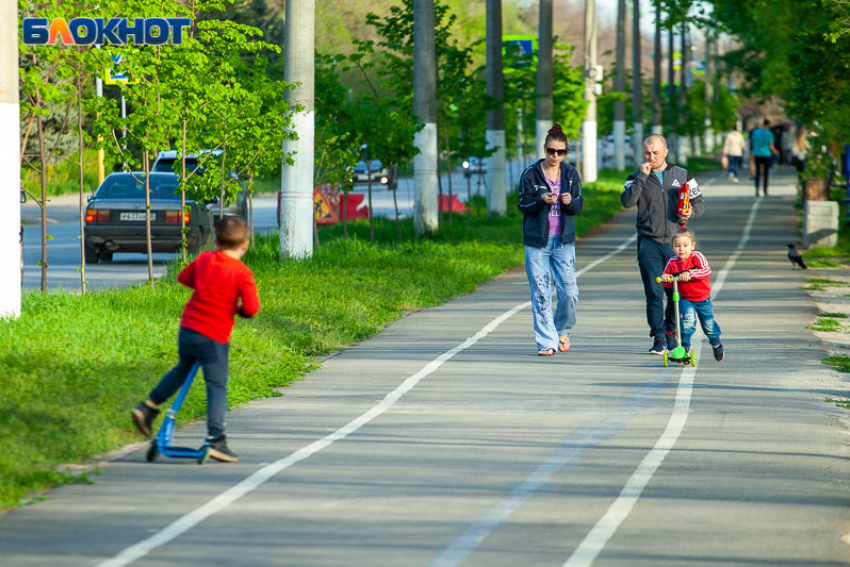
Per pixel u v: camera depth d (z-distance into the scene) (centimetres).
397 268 5444
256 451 2234
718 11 8956
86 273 5566
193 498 1891
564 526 1725
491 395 2792
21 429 2178
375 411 2619
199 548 1617
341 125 6250
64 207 11150
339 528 1717
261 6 12925
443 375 3066
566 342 3422
